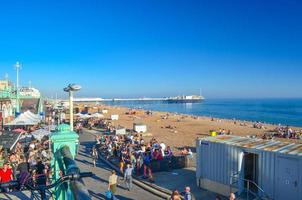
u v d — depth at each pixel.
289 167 13.38
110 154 24.98
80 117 52.25
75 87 9.02
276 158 13.77
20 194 8.45
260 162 14.32
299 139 40.25
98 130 45.31
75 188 2.94
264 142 15.95
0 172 11.95
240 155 15.13
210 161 16.66
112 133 40.88
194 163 22.16
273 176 13.85
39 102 54.44
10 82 49.50
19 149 21.70
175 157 21.55
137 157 20.83
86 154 27.36
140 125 43.12
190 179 18.92
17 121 27.70
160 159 20.98
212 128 53.50
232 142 16.06
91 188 17.56
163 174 20.14
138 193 17.02
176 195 12.76
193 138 38.97
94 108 87.06
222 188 16.05
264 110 157.50
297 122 85.50
